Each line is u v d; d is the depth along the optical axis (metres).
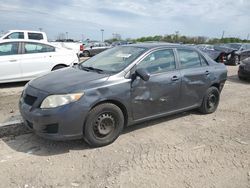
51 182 3.38
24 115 4.18
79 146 4.35
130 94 4.54
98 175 3.55
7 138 4.59
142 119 4.85
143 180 3.47
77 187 3.30
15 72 8.44
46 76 4.72
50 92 4.02
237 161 4.05
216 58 17.23
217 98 6.32
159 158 4.04
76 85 4.12
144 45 5.29
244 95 8.40
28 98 4.25
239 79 11.56
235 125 5.58
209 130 5.24
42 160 3.89
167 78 5.06
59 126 3.96
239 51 18.44
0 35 14.85
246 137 4.96
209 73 5.94
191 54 5.76
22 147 4.28
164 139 4.73
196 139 4.79
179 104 5.43
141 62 4.79
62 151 4.17
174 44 5.61
